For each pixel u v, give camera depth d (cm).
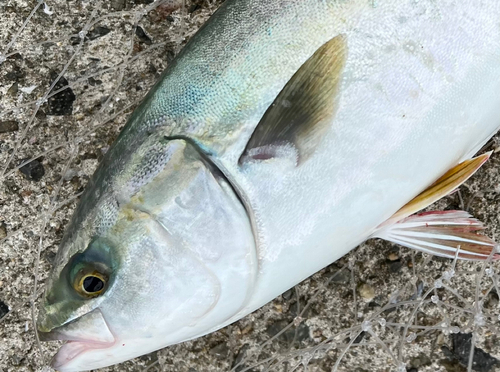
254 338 34
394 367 33
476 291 30
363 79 24
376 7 24
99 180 26
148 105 26
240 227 25
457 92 25
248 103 24
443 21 25
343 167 25
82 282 25
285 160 25
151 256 25
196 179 25
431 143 26
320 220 26
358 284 33
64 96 35
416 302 31
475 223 30
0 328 34
